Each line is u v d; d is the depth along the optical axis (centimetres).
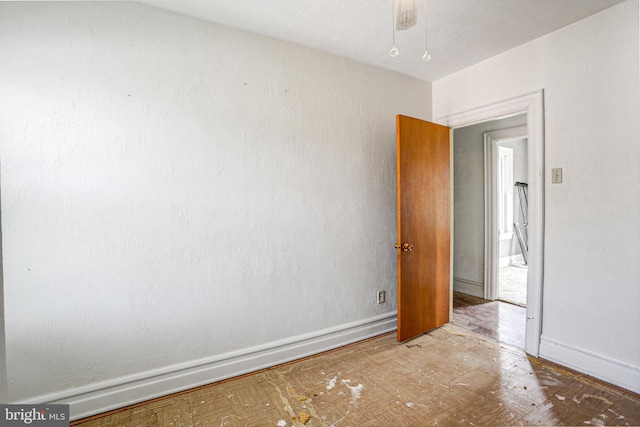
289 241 244
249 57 225
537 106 238
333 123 263
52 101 170
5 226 162
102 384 183
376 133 289
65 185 174
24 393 167
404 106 307
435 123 305
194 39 206
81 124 177
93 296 181
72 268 176
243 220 224
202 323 212
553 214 233
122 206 187
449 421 174
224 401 194
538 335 241
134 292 191
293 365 238
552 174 233
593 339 213
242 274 225
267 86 232
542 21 217
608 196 205
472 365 232
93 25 179
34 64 167
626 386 197
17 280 165
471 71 287
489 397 194
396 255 306
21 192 165
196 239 209
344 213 271
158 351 199
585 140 215
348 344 273
